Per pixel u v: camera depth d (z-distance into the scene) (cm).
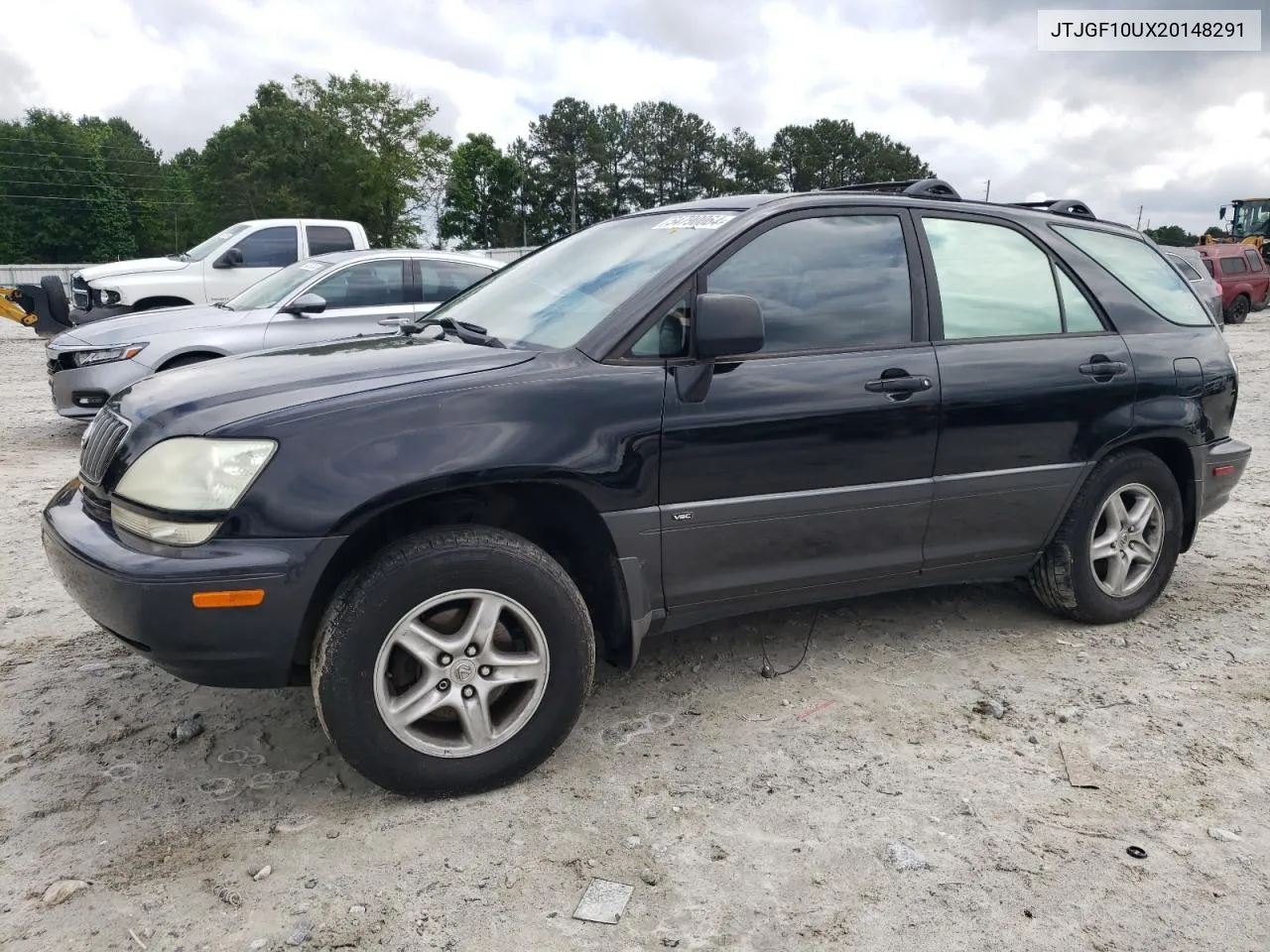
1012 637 406
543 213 9038
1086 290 400
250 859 253
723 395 308
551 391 285
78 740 316
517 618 281
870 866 250
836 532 336
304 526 254
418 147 5966
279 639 257
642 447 294
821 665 376
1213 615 432
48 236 8362
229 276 1159
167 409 276
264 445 256
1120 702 345
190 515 252
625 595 303
